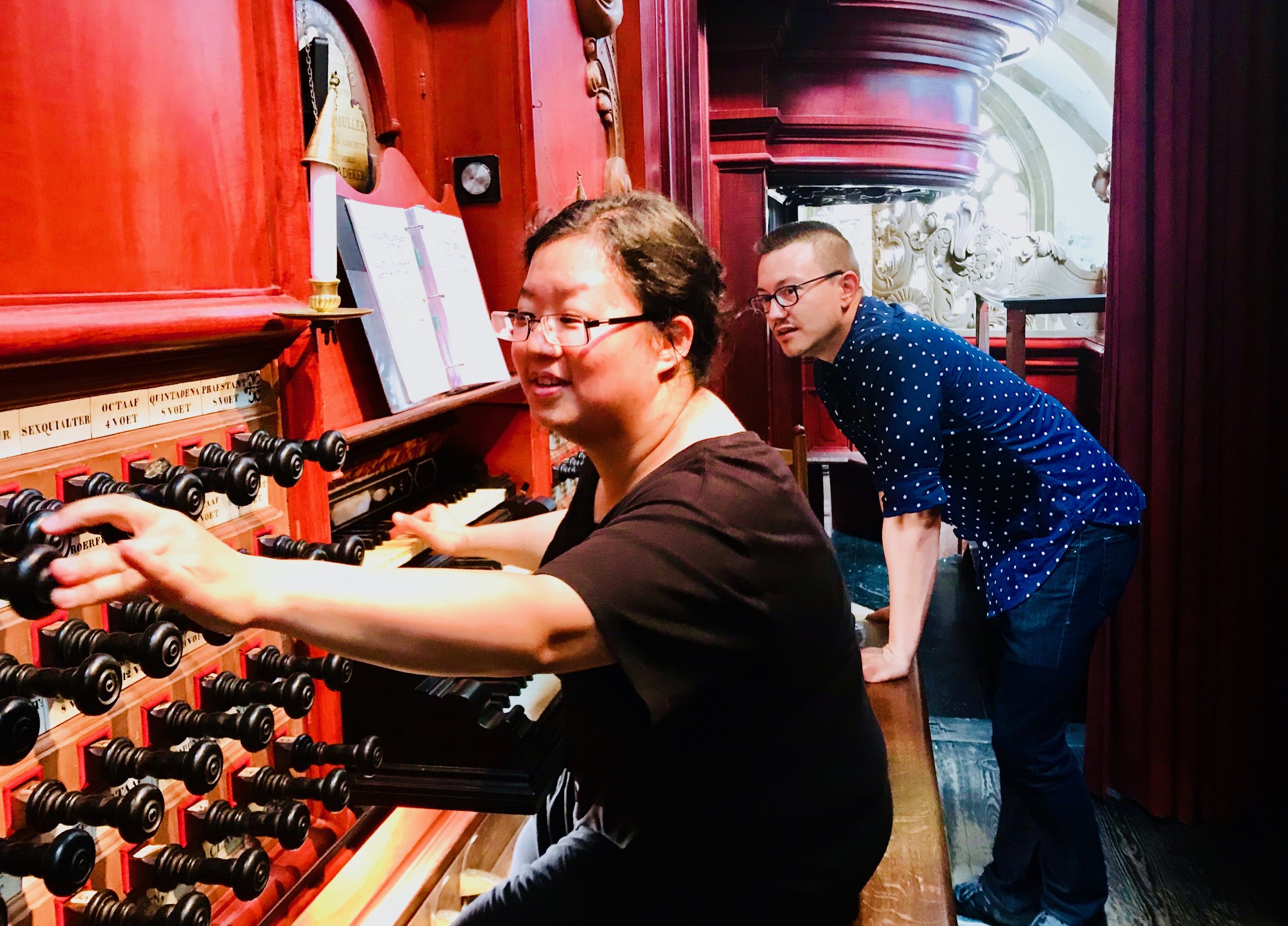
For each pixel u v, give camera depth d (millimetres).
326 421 1471
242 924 1212
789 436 5645
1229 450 3047
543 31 2270
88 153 1002
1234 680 3100
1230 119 2980
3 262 905
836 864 1238
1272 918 2637
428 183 2096
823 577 1104
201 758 975
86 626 928
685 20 4004
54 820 904
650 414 1118
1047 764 2373
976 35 5359
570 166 2500
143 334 1010
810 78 5184
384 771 1428
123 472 1040
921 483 2172
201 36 1166
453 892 1712
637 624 939
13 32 919
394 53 1959
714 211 4887
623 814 1193
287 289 1292
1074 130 12359
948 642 4555
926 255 6566
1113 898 2750
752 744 1147
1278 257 3057
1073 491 2299
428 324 1677
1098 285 6344
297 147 1295
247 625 801
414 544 1679
